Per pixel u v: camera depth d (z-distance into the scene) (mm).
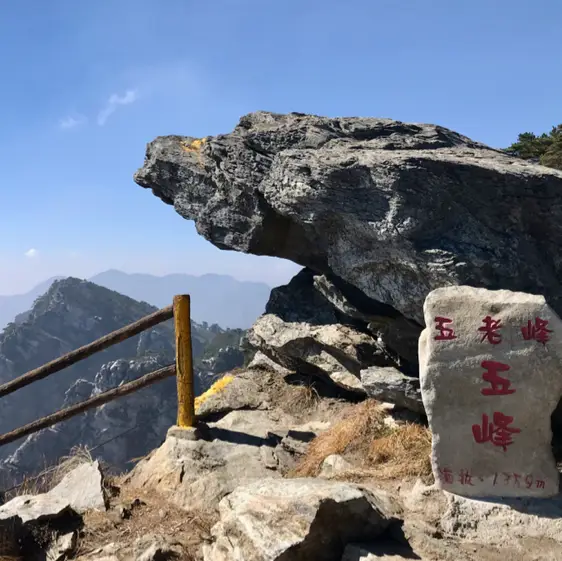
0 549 3512
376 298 4152
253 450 4625
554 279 3746
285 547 2797
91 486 4195
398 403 4242
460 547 2982
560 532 2957
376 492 3439
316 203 3941
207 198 5195
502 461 3225
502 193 3713
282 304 5598
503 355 3219
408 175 3561
